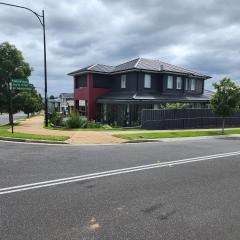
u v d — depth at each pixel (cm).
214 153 1292
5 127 2597
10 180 781
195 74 3675
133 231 482
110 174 863
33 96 3641
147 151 1328
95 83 3556
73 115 2561
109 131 2152
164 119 2578
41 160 1068
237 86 2372
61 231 480
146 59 3634
